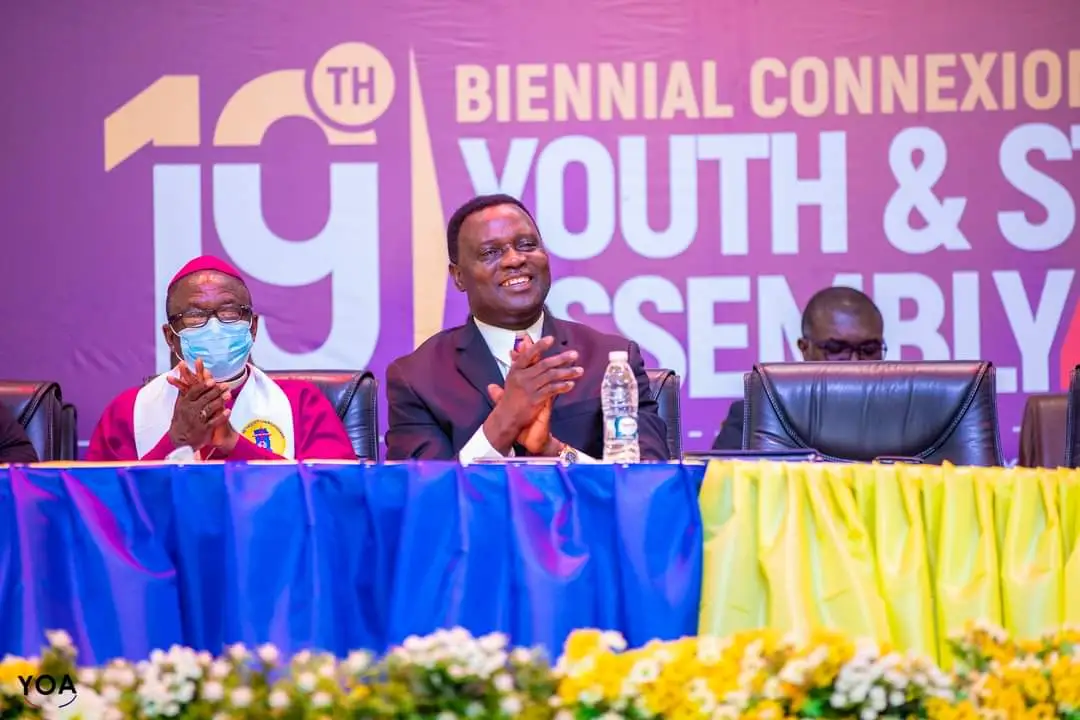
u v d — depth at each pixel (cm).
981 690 466
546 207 1082
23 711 455
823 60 1080
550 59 1083
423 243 1084
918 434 772
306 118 1082
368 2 1085
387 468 514
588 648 470
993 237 1077
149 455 674
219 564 509
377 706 452
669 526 516
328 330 1081
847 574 502
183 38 1080
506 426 636
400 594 503
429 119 1084
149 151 1078
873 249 1077
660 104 1081
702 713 452
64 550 501
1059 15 1077
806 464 517
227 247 1080
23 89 1073
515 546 505
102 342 1073
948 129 1077
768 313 1080
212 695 455
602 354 730
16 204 1073
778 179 1080
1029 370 1073
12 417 732
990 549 500
